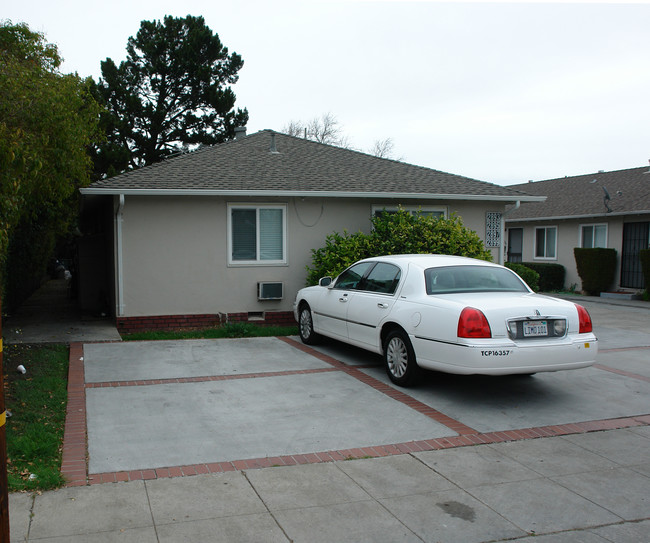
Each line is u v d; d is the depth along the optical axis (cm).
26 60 809
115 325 1132
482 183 1386
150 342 991
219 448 507
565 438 546
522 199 1309
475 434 552
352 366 822
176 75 2848
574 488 438
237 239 1171
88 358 855
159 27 2900
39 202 969
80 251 1399
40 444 491
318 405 636
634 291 1905
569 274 2177
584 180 2528
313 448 510
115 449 500
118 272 1091
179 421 577
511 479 453
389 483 442
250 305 1180
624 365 855
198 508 395
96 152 2430
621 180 2278
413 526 378
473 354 597
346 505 405
